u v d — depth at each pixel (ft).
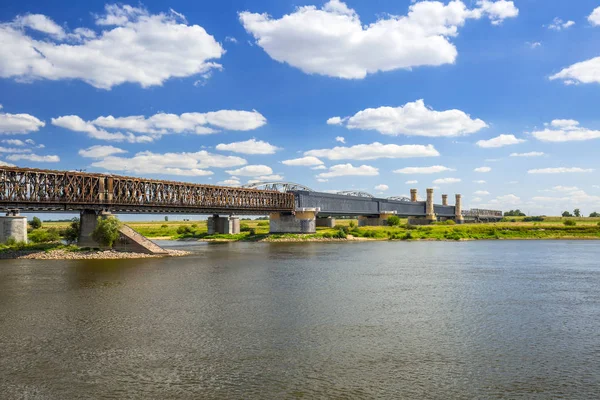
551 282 211.00
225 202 517.55
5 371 93.61
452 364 98.53
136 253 322.34
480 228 655.76
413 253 366.84
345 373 92.99
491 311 148.77
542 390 85.46
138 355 103.14
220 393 83.30
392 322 133.28
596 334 122.01
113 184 362.12
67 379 89.51
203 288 188.55
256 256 331.77
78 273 229.04
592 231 618.44
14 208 303.89
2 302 158.30
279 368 95.50
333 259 312.29
